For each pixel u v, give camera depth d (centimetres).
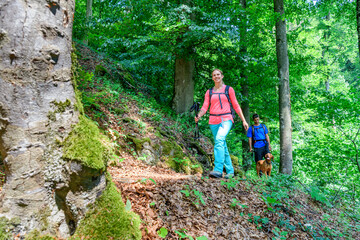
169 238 213
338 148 798
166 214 244
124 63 866
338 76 1894
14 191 134
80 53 792
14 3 129
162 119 652
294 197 439
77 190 147
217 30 667
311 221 374
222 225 273
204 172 560
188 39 677
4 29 128
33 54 134
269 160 559
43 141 140
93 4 1330
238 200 344
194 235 229
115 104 565
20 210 133
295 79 1233
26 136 135
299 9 911
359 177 788
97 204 156
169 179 332
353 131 841
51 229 141
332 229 380
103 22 789
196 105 459
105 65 791
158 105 753
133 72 932
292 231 322
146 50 750
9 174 136
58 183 144
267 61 1033
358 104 711
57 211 145
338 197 637
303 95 1105
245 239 264
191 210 274
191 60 830
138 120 553
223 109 410
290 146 790
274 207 361
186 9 666
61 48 150
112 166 370
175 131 632
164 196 271
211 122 420
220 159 405
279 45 813
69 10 157
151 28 768
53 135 144
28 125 135
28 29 133
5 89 129
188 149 600
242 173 612
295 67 1079
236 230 273
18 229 131
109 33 853
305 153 900
